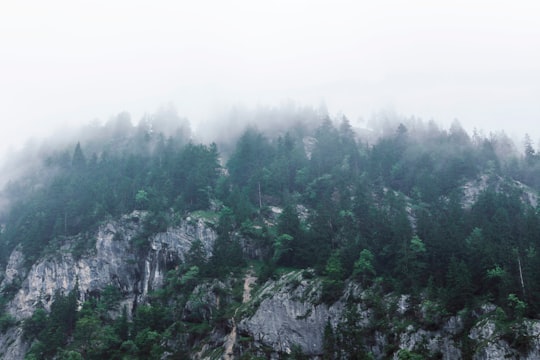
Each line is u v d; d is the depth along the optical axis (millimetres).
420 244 109562
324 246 124375
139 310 123250
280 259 133125
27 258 156250
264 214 160250
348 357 97375
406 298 103000
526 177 197750
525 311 89812
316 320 110562
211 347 114500
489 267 99375
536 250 102188
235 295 126188
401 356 88500
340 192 160250
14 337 130625
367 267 110188
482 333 90125
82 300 144250
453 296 97062
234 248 137625
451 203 153625
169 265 147250
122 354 110062
